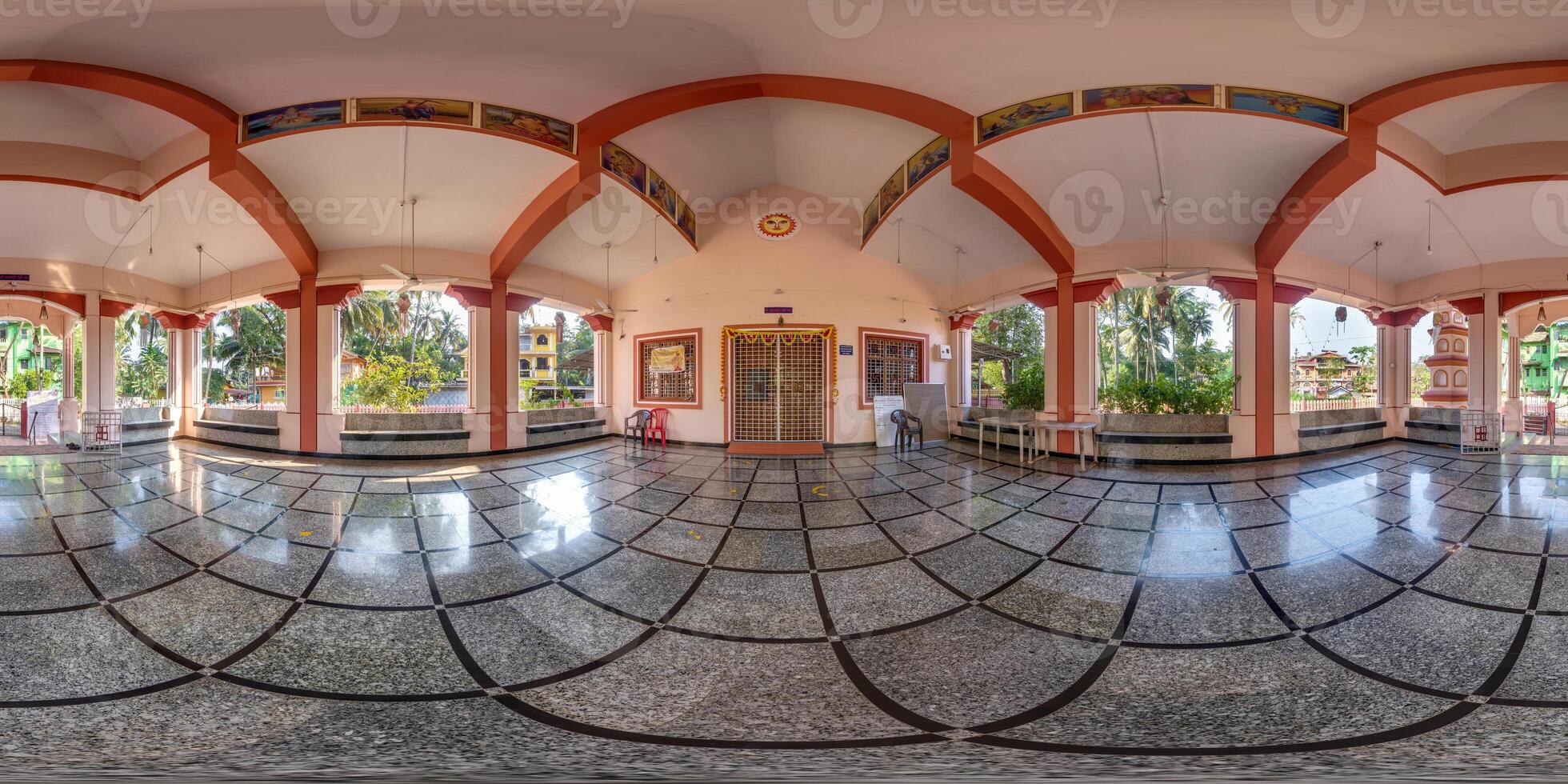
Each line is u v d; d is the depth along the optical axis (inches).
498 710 77.3
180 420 390.6
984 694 81.3
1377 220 286.5
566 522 173.0
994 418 353.4
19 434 384.5
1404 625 101.7
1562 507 178.2
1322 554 139.1
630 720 75.2
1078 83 205.3
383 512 184.2
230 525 166.4
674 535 158.9
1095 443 292.4
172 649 94.4
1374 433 351.6
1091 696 80.7
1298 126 212.5
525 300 344.2
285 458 305.0
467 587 121.6
